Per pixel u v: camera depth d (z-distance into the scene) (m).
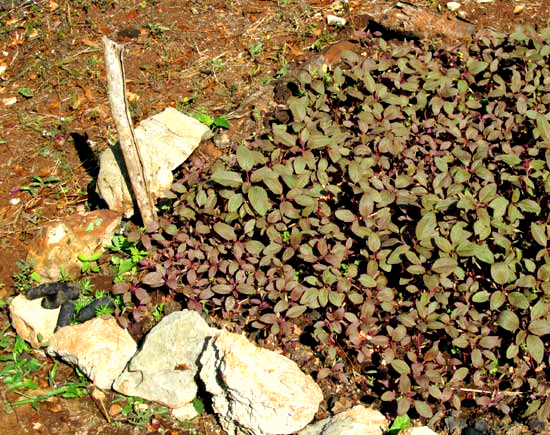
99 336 1.74
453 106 2.07
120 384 1.70
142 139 2.00
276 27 2.56
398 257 1.74
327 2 2.62
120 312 1.82
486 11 2.53
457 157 1.92
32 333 1.80
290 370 1.63
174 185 1.93
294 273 1.77
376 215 1.86
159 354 1.70
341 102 2.22
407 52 2.24
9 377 1.75
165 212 1.98
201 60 2.46
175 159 2.02
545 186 1.80
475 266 1.80
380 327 1.72
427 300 1.70
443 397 1.60
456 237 1.72
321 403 1.67
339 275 1.74
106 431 1.66
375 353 1.72
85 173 2.17
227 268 1.81
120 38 2.57
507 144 1.94
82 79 2.44
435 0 2.56
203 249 1.85
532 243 1.82
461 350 1.71
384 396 1.62
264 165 1.95
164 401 1.69
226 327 1.77
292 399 1.59
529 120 2.04
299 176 1.88
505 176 1.86
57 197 2.12
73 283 1.88
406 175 1.88
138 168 1.86
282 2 2.64
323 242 1.77
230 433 1.65
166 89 2.38
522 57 2.20
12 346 1.82
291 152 1.98
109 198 1.99
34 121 2.33
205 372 1.63
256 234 1.90
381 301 1.72
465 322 1.67
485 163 1.96
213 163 2.01
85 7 2.68
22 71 2.51
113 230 1.97
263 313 1.79
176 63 2.46
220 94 2.34
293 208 1.84
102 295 1.86
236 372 1.57
